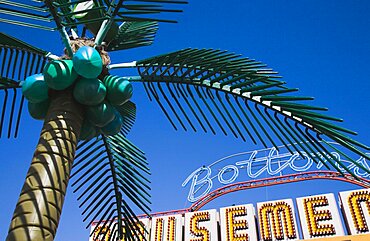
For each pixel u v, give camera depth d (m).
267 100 4.43
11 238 3.37
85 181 5.92
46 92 4.55
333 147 4.28
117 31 6.18
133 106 6.60
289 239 27.33
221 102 4.71
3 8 4.37
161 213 33.69
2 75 5.12
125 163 6.00
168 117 4.99
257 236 29.27
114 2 4.54
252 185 33.38
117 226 6.20
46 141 3.99
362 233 25.53
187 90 4.88
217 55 4.98
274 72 4.96
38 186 3.67
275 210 29.34
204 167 36.56
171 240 30.80
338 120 4.06
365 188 28.62
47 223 3.54
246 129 4.60
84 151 5.93
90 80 4.43
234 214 30.41
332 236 26.05
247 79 4.93
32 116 4.74
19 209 3.54
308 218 27.95
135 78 5.01
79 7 5.86
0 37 5.05
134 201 5.96
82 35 5.75
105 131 4.91
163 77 4.94
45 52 5.25
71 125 4.21
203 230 30.36
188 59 4.96
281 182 32.38
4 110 5.11
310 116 4.27
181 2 4.44
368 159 4.03
